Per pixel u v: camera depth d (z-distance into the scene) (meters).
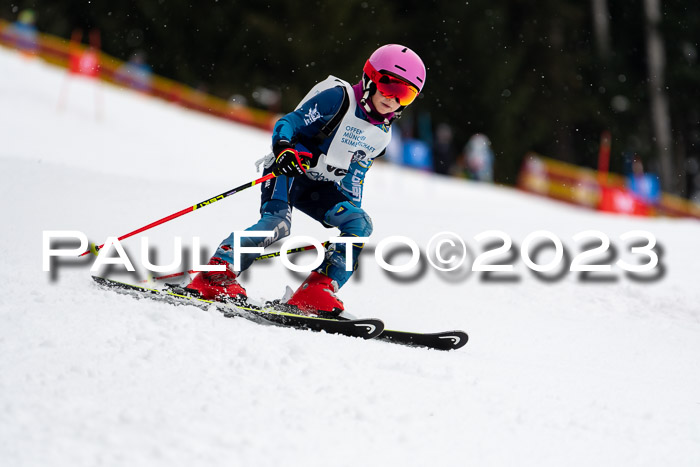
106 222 19.55
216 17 99.44
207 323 11.63
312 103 13.17
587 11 114.44
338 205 13.65
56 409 8.26
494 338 15.02
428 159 76.31
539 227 27.44
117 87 79.75
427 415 9.62
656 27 105.81
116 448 7.61
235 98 96.06
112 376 9.30
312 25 100.25
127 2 100.06
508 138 104.19
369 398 9.80
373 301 16.95
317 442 8.42
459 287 18.59
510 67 104.56
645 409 11.37
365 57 100.62
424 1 105.62
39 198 20.72
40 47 81.56
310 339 11.93
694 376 13.88
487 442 9.19
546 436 9.65
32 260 15.24
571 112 107.69
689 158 115.19
